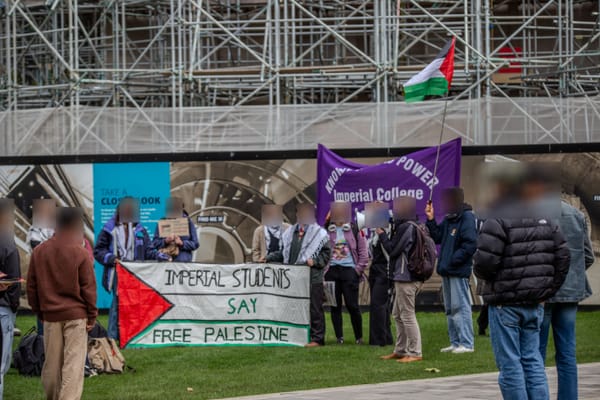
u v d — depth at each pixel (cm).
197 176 2527
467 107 2650
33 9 3678
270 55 3067
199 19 3159
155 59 3731
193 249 1975
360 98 3709
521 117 2642
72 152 2719
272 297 1925
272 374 1603
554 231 1107
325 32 3400
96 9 3681
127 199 1939
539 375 1114
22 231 2536
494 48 3709
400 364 1677
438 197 2319
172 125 2692
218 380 1555
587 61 3531
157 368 1686
